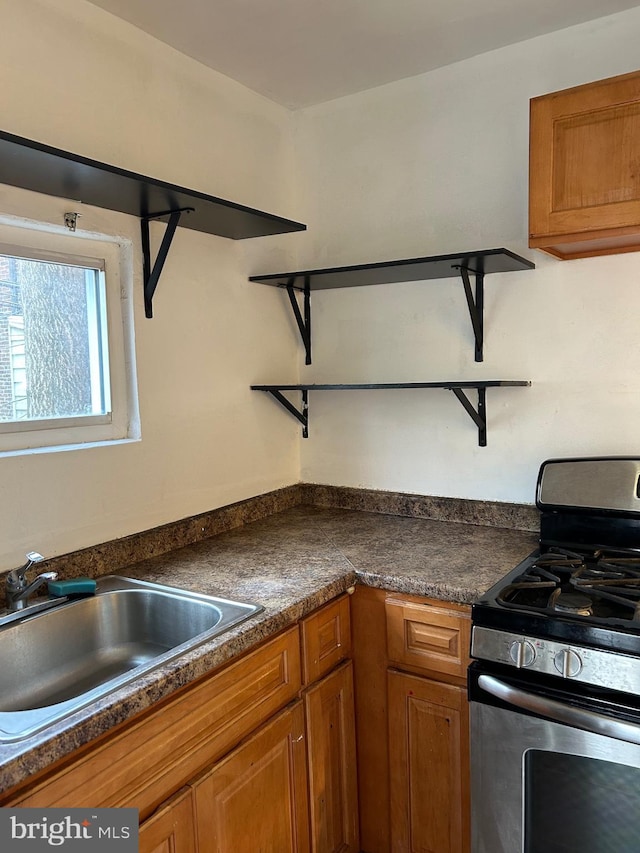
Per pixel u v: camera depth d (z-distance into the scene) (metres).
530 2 1.64
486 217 1.96
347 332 2.28
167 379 1.84
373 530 2.00
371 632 1.62
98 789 0.98
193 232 1.91
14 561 1.46
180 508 1.90
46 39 1.47
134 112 1.70
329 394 2.34
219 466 2.04
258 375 2.20
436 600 1.50
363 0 1.60
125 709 1.00
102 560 1.63
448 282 2.05
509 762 1.32
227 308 2.05
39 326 1.56
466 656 1.47
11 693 1.32
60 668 1.41
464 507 2.06
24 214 1.44
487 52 1.91
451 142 2.01
